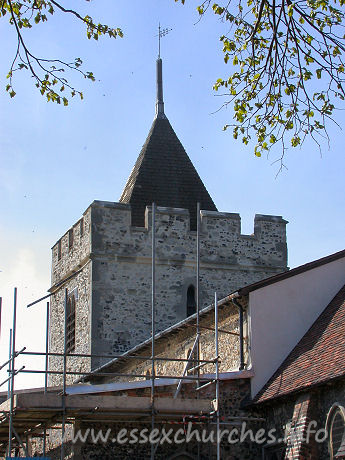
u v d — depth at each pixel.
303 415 16.64
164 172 31.67
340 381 15.92
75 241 30.58
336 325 18.27
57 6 11.34
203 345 21.75
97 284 28.53
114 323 28.38
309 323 19.62
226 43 11.86
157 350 24.44
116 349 28.16
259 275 30.12
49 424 18.55
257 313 19.31
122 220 29.30
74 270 30.42
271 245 30.58
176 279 29.17
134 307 28.67
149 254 29.25
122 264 28.94
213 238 29.91
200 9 11.32
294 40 11.29
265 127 11.98
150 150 32.03
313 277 20.02
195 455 18.58
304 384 16.73
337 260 20.30
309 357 17.94
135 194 30.83
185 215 29.81
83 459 17.91
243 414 18.62
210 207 31.66
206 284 29.41
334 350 17.11
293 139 11.96
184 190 31.56
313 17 11.26
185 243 29.56
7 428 19.16
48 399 16.38
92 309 28.31
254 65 11.83
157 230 29.44
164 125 32.84
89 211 29.27
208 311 20.89
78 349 29.34
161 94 33.50
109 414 17.12
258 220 30.59
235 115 12.02
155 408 17.16
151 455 16.95
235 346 19.95
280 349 19.22
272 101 11.80
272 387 18.25
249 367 18.97
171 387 19.50
